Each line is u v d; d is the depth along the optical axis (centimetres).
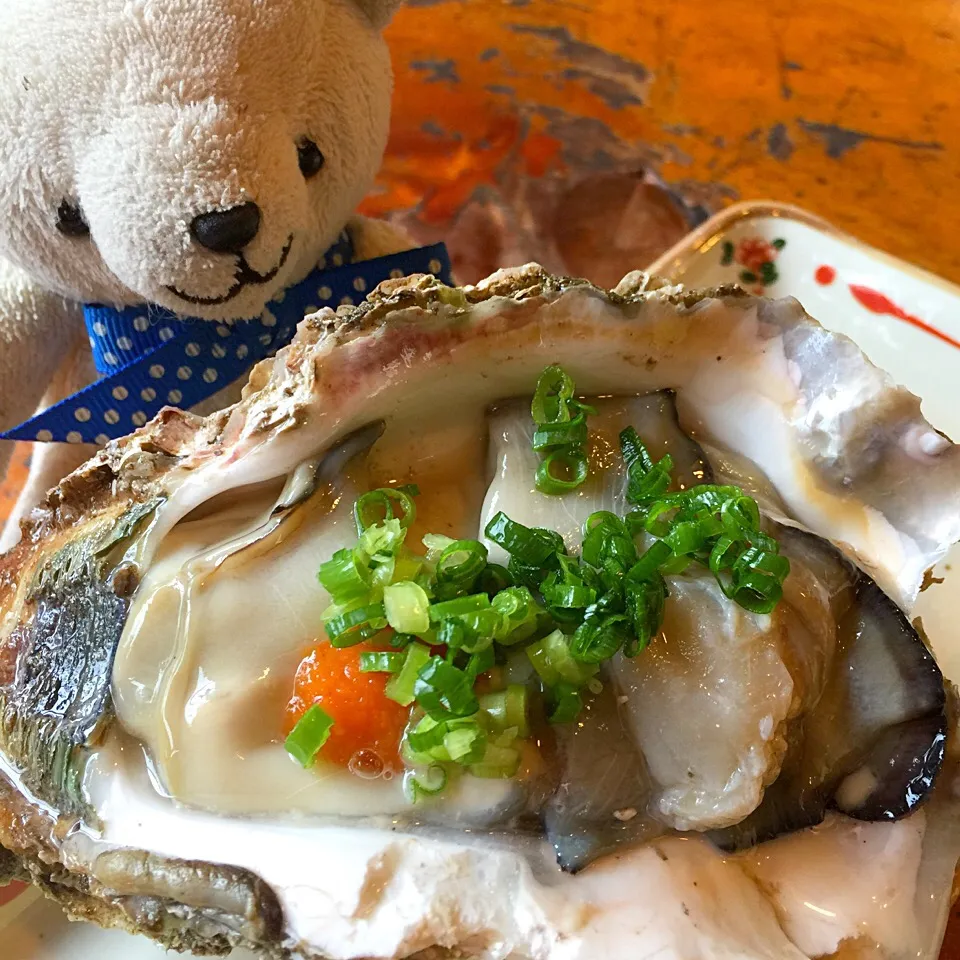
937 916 14
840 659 14
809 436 15
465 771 13
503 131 27
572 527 14
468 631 13
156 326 20
